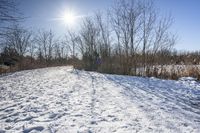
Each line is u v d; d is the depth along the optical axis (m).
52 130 4.07
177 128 4.34
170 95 8.20
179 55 22.72
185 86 10.63
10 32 9.83
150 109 5.79
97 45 20.92
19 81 12.37
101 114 5.12
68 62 43.41
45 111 5.38
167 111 5.71
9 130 4.10
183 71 15.73
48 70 21.39
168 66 18.09
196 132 4.16
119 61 17.97
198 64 19.11
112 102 6.46
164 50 17.31
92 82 11.10
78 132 3.97
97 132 3.97
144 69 16.77
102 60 19.52
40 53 47.69
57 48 48.62
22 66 30.25
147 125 4.42
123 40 17.92
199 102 7.19
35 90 8.66
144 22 17.39
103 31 20.30
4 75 18.80
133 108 5.80
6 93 8.28
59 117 4.88
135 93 8.26
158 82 11.91
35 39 43.28
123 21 17.97
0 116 5.05
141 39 17.14
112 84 10.52
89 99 6.80
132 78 13.52
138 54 17.33
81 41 22.25
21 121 4.64
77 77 13.48
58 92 8.03
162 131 4.11
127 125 4.37
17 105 6.09
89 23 21.77
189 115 5.46
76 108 5.65
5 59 19.39
